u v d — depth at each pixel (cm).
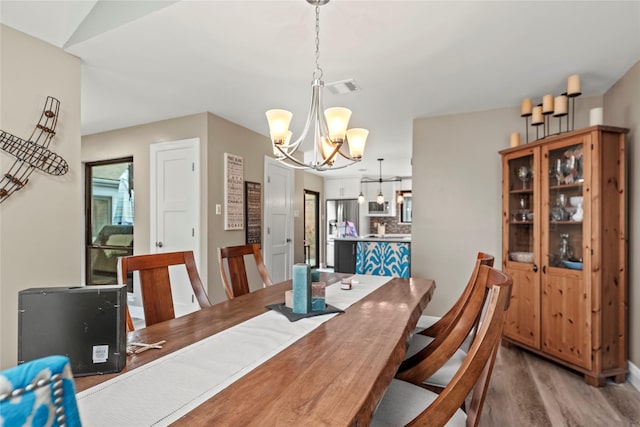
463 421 114
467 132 366
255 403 81
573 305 257
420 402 125
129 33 213
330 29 207
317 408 79
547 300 278
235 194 407
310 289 163
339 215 882
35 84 221
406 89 301
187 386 90
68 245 239
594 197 244
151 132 403
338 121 180
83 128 427
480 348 93
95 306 97
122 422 74
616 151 251
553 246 277
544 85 293
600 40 219
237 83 289
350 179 873
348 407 79
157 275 175
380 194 791
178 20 199
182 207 380
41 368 37
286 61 249
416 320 165
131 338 128
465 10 188
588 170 248
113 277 446
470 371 92
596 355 240
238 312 165
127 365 104
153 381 93
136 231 413
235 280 234
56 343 94
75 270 242
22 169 216
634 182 252
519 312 306
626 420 200
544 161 284
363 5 183
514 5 183
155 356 111
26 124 217
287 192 530
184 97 323
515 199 323
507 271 320
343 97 321
